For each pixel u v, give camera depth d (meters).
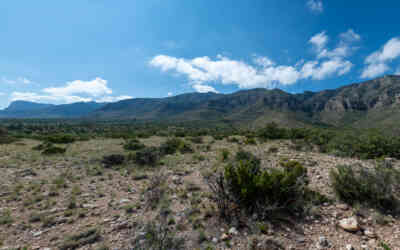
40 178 7.40
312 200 4.31
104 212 4.44
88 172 8.40
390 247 2.82
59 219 4.06
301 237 3.19
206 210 4.16
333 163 8.16
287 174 4.45
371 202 3.99
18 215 4.30
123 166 9.80
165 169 8.97
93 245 3.17
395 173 4.35
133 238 3.25
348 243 3.00
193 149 15.05
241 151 10.11
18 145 18.45
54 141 21.22
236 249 2.96
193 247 3.00
